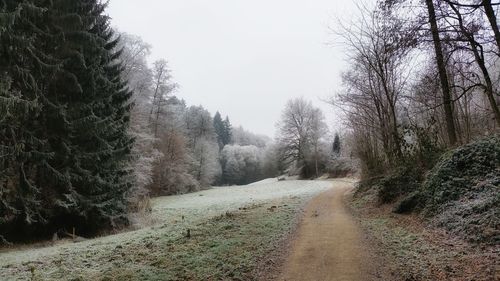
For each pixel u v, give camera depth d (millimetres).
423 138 17609
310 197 27422
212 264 9734
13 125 15516
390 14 11172
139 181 32812
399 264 8594
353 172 54594
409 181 16906
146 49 41938
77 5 19453
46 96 17859
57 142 18156
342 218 15781
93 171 19672
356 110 26688
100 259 11828
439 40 10648
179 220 22781
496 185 11172
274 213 18047
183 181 54000
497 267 7293
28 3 15117
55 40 18266
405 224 12773
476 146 13180
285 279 8383
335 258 9578
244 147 103375
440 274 7613
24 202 16500
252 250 10758
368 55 22453
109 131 19766
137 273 9539
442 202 12414
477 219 9781
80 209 18812
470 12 10172
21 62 15930
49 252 14242
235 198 37312
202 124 79938
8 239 17250
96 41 19891
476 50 11078
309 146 70750
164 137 51250
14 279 10148
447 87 14016
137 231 18875
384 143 23688
